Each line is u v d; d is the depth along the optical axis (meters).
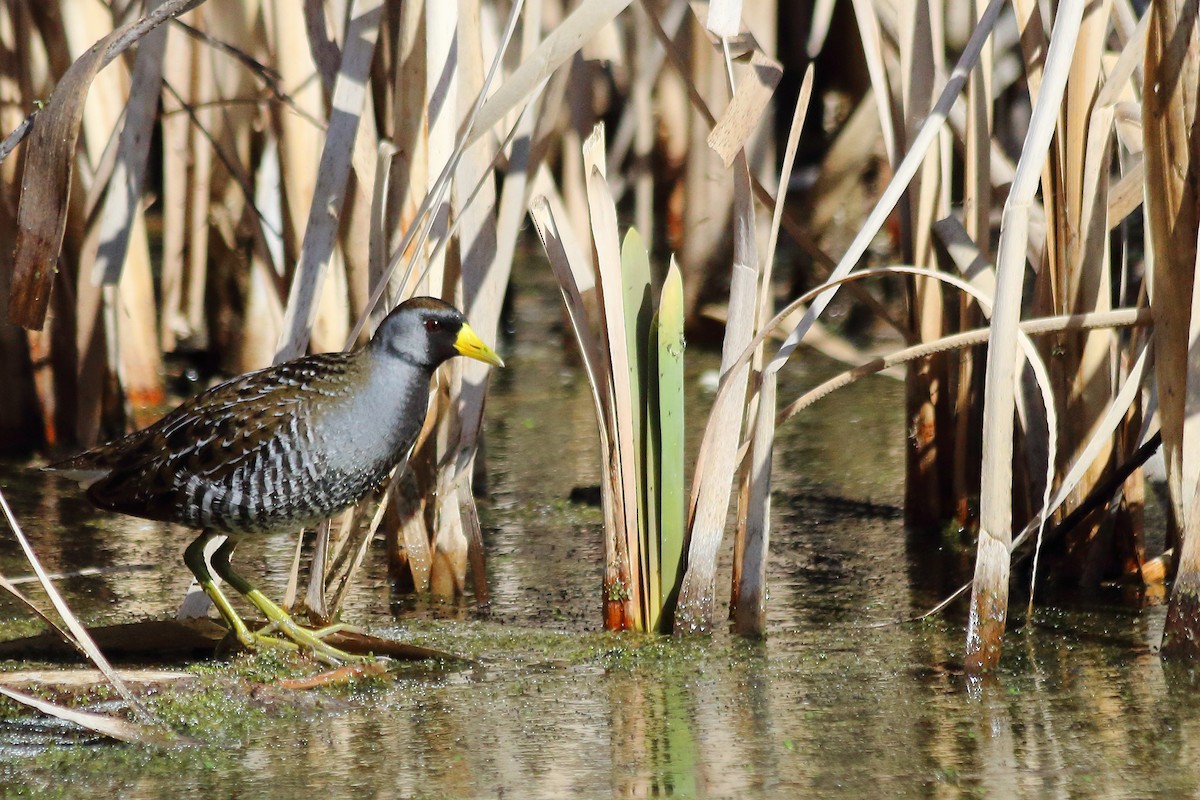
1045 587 8.62
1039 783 5.76
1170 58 6.94
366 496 7.86
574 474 11.27
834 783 5.80
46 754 6.18
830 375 14.12
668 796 5.67
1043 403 8.64
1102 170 7.75
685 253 14.63
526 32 8.47
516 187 8.27
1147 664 7.22
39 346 11.46
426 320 7.34
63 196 6.32
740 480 7.95
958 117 8.97
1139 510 8.56
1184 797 5.60
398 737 6.37
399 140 8.09
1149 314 7.38
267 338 13.24
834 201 15.34
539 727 6.47
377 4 7.62
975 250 8.57
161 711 6.56
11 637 7.65
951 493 9.79
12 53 10.70
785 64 17.39
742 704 6.75
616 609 7.87
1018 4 8.15
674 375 7.59
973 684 6.98
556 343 15.86
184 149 12.78
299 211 9.49
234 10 12.09
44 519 10.01
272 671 7.09
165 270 13.22
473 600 8.48
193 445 7.17
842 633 7.80
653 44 14.05
